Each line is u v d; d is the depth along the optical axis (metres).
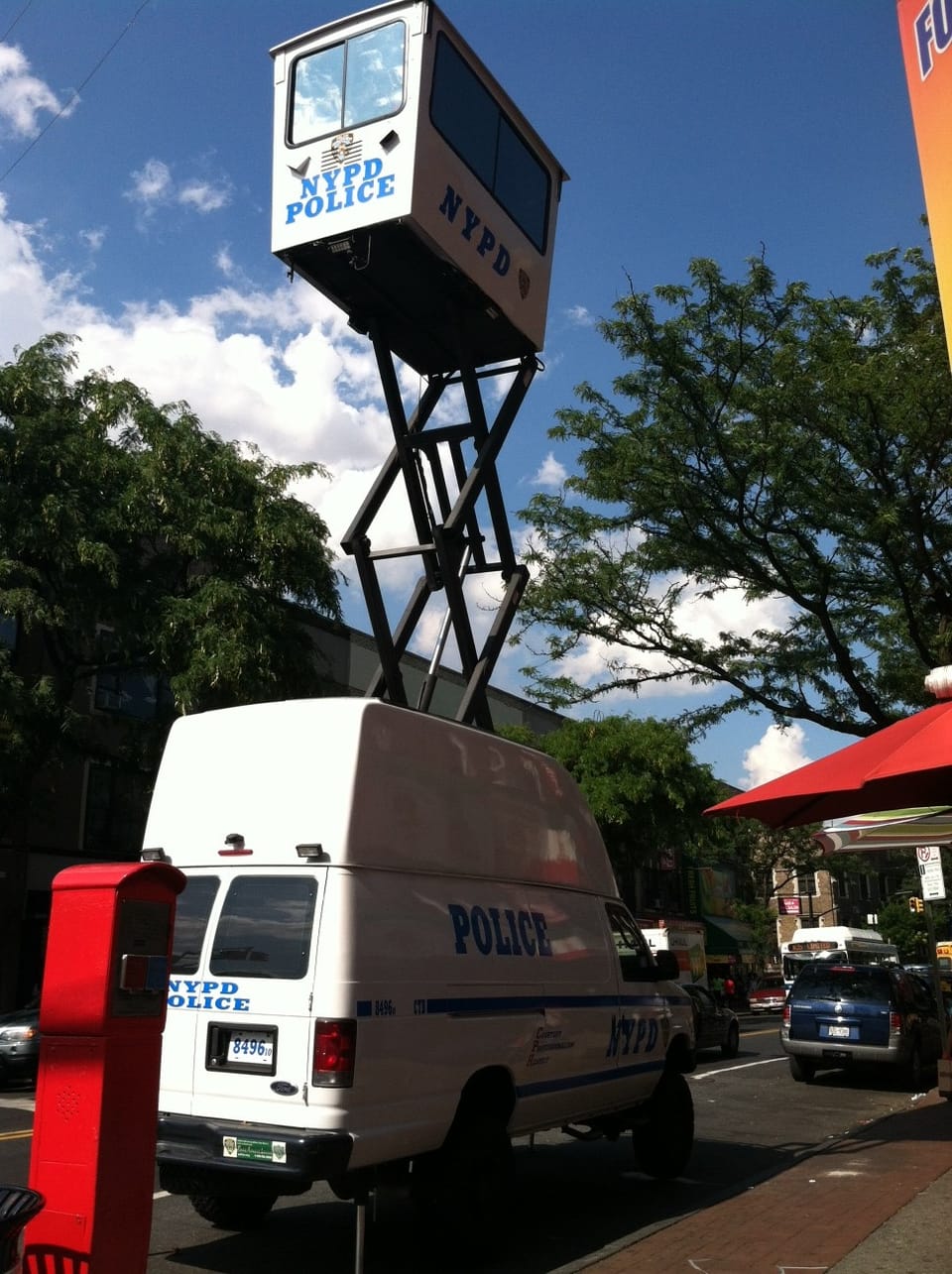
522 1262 6.77
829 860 56.75
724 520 16.20
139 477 20.16
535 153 11.97
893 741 6.81
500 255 11.23
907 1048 15.98
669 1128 9.20
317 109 10.44
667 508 16.25
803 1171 9.17
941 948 34.50
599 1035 8.17
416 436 11.46
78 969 4.90
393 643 11.08
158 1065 5.04
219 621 19.69
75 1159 4.75
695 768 35.22
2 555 18.92
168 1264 6.73
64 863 24.28
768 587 16.31
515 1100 7.13
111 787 25.56
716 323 15.68
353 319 11.34
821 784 6.75
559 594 16.77
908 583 15.85
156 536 21.00
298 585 21.14
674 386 15.73
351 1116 5.83
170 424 20.88
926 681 7.25
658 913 46.75
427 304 11.38
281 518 20.83
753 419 15.64
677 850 42.62
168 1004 6.38
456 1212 6.49
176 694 19.28
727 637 16.84
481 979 6.93
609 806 32.91
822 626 16.38
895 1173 8.87
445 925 6.76
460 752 7.38
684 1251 6.62
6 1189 3.73
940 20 6.62
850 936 42.91
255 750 6.75
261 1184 6.00
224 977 6.25
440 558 10.93
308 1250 7.06
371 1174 6.14
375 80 10.20
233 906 6.43
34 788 22.50
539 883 7.98
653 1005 9.10
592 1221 7.82
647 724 34.94
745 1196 8.22
